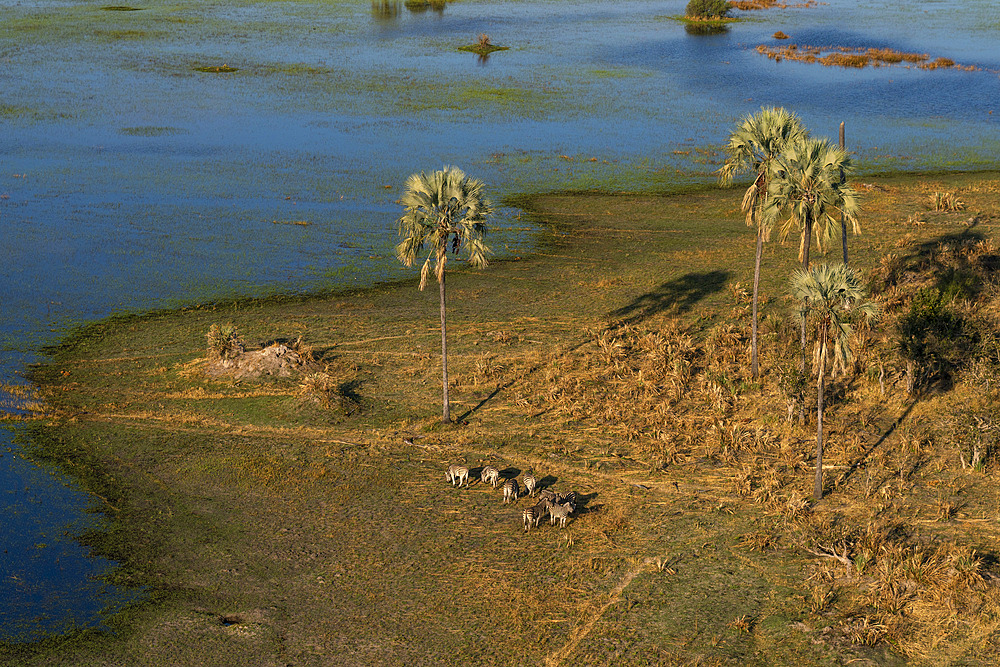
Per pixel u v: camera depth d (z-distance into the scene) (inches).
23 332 1963.6
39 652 1057.5
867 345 1744.6
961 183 3002.0
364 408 1616.6
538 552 1213.1
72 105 3996.1
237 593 1154.0
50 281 2242.9
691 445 1475.1
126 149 3410.4
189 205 2834.6
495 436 1517.0
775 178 1502.2
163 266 2352.4
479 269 2352.4
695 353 1804.9
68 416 1600.6
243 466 1425.9
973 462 1366.9
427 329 1956.2
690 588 1125.1
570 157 3410.4
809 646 1013.8
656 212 2819.9
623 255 2442.2
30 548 1251.2
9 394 1678.2
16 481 1408.7
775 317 1932.8
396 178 3127.5
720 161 3368.6
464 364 1780.3
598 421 1557.6
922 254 2289.6
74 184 3009.4
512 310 2068.2
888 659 988.6
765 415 1561.3
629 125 3875.5
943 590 1076.5
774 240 2501.2
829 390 1630.2
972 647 997.8
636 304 2084.2
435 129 3769.7
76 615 1122.7
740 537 1221.1
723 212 2805.1
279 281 2269.9
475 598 1126.4
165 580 1184.8
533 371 1750.7
